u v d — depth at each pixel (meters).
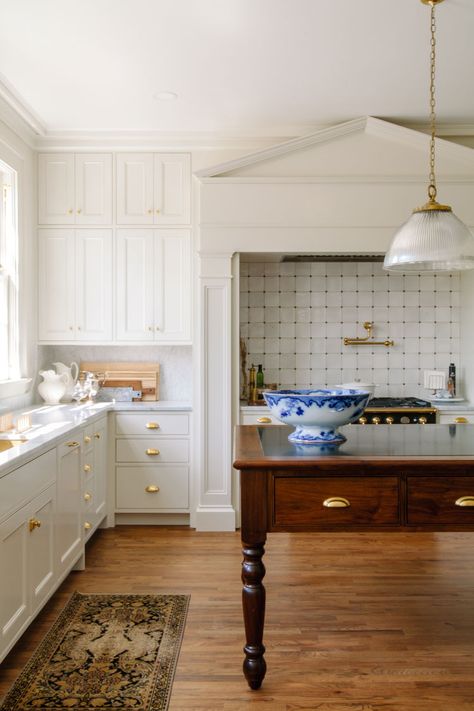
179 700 2.30
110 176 4.70
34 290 4.71
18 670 2.51
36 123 4.42
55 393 4.70
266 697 2.32
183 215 4.69
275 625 2.92
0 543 2.31
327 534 4.41
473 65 3.60
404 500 2.39
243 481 2.39
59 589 3.37
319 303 5.32
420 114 4.37
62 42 3.31
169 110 4.26
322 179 4.48
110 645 2.71
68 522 3.36
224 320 4.55
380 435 3.00
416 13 3.04
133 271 4.71
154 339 4.71
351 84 3.87
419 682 2.42
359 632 2.84
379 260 5.05
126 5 2.95
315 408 2.51
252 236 4.52
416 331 5.32
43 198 4.70
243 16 3.06
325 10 3.01
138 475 4.60
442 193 4.48
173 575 3.59
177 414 4.61
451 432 3.09
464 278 5.20
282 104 4.17
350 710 2.23
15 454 2.52
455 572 3.62
